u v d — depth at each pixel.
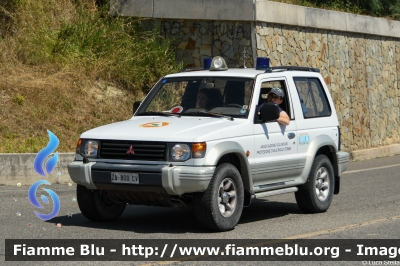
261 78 10.53
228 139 9.48
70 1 21.48
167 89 10.85
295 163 10.80
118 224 10.08
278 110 10.07
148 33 20.73
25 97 17.31
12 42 18.95
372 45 24.66
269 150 10.27
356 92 23.56
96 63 19.50
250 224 10.26
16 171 13.81
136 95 19.70
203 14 19.84
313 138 11.30
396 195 13.68
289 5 20.25
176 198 9.32
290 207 12.16
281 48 20.25
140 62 20.16
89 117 17.78
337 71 22.58
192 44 20.33
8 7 19.52
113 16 21.19
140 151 9.15
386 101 25.56
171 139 9.05
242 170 9.79
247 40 19.39
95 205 9.95
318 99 11.86
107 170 9.21
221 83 10.49
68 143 16.28
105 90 19.05
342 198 13.28
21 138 15.91
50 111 17.28
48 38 19.55
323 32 22.00
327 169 11.57
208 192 9.09
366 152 22.70
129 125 9.79
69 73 18.80
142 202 9.52
